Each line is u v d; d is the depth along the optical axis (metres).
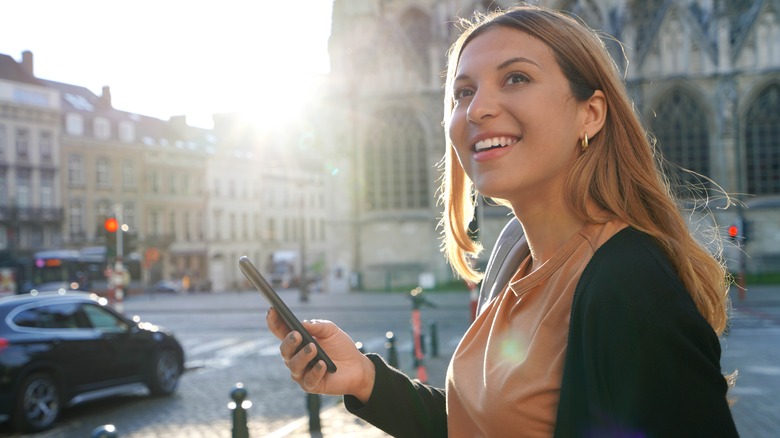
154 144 67.81
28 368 9.05
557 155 1.34
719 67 37.75
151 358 11.09
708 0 38.25
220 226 74.62
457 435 1.46
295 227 86.19
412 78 40.25
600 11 38.66
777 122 37.81
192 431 8.72
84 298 10.46
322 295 38.47
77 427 9.32
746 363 12.42
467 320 22.78
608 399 1.10
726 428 1.05
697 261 1.29
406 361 13.43
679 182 1.76
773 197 37.56
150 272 65.88
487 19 1.54
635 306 1.10
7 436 8.89
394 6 40.59
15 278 41.06
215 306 35.06
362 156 41.03
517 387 1.28
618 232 1.27
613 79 1.38
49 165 59.69
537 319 1.31
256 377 13.07
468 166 1.41
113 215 18.91
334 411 9.21
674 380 1.06
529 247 1.54
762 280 34.88
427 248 40.16
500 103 1.34
